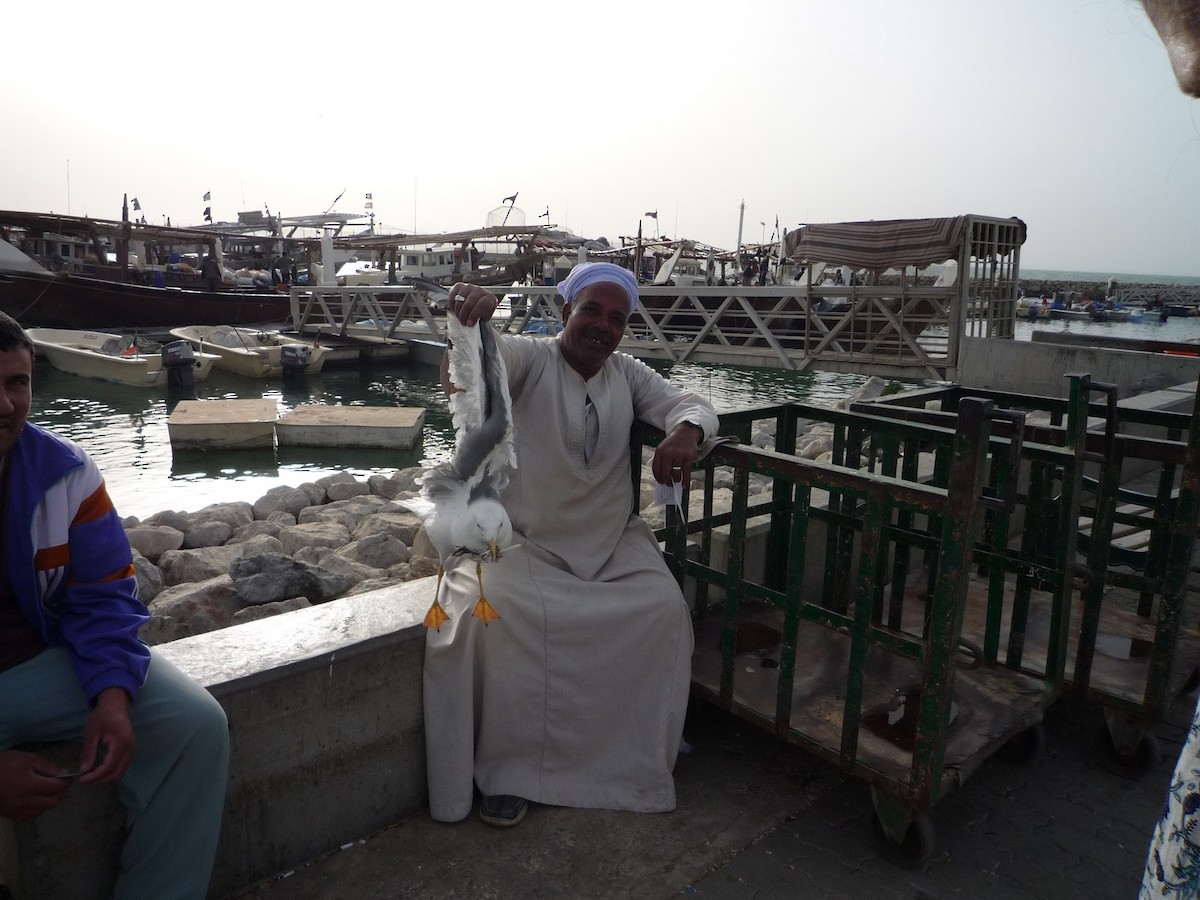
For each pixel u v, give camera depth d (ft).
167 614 15.23
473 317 8.43
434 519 8.43
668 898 8.07
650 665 9.49
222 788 7.01
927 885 8.39
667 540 10.89
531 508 9.64
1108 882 8.54
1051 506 11.96
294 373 62.95
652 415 10.33
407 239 107.45
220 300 88.58
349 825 8.80
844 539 12.41
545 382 9.58
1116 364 35.01
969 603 12.90
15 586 6.34
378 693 8.79
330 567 17.92
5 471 6.22
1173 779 3.99
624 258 96.89
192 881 7.00
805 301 51.26
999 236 44.19
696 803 9.48
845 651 11.27
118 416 48.65
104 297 82.07
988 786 10.13
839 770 10.16
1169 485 11.06
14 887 7.10
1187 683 12.42
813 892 8.22
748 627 11.99
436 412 53.31
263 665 8.00
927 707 8.05
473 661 9.10
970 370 41.32
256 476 37.27
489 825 9.03
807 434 37.81
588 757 9.45
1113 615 12.73
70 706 6.48
